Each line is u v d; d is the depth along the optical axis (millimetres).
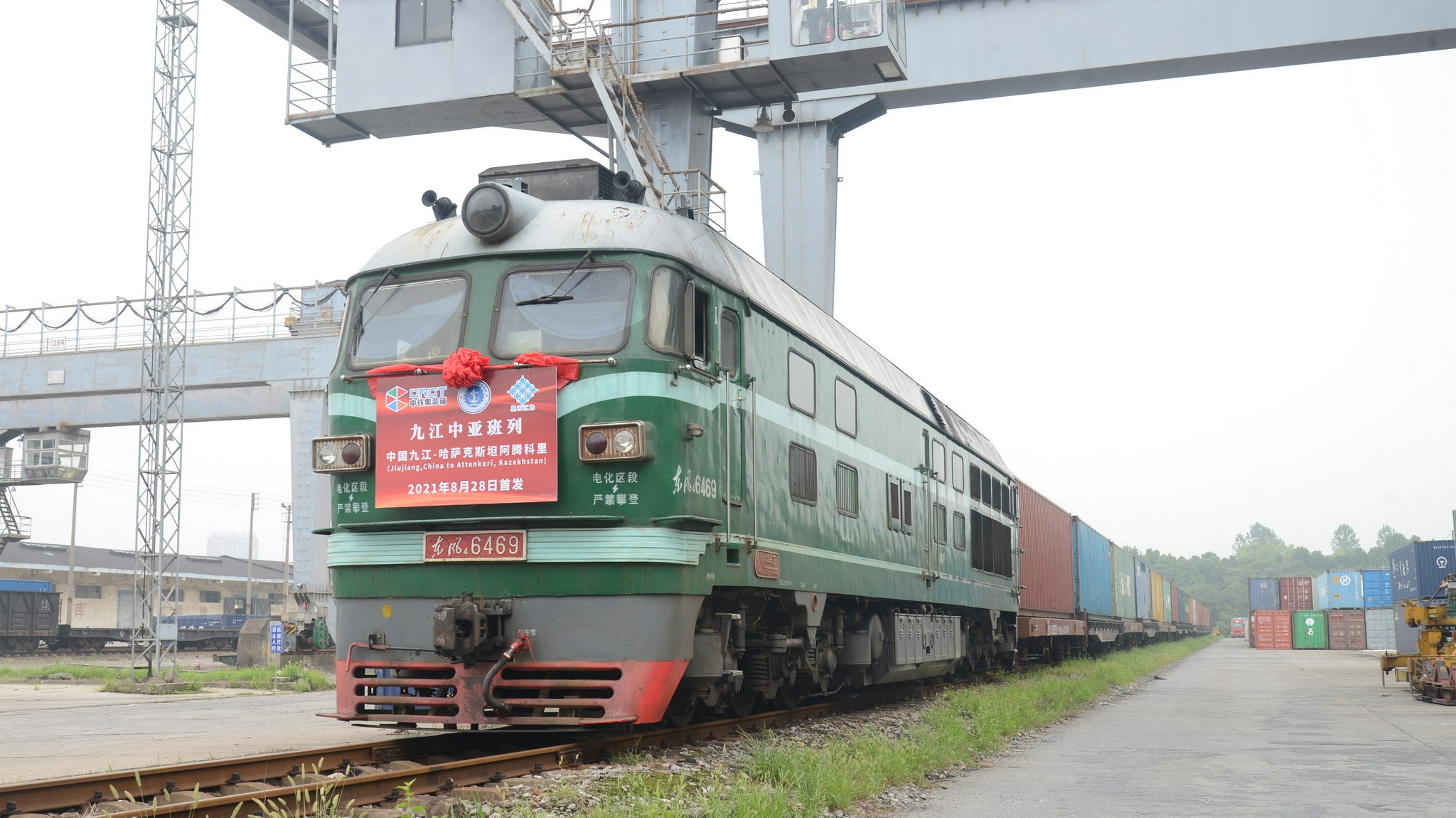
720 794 7555
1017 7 26047
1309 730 15125
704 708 12125
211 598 74938
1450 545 39688
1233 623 126000
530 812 6762
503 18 22953
